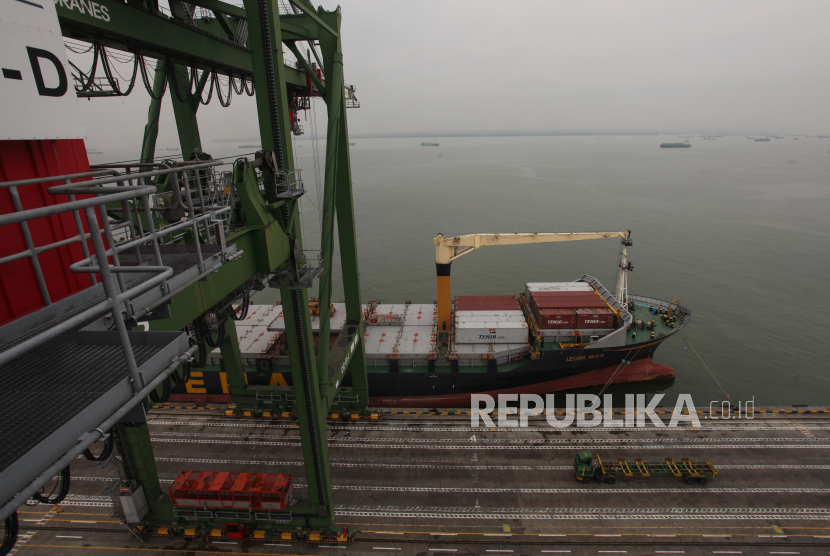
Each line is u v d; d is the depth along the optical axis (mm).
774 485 28094
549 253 83250
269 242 18047
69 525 26266
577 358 39219
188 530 25156
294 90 36562
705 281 67062
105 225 6391
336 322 44094
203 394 40125
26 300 8453
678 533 24953
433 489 28281
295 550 24422
